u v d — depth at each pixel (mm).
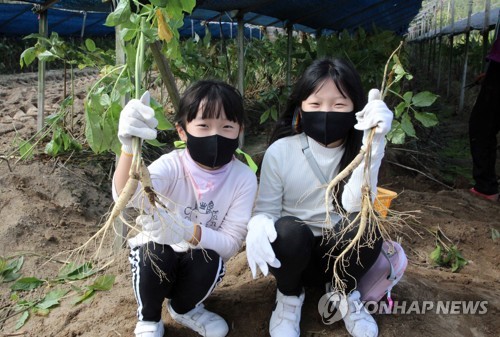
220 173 1998
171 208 2010
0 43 13680
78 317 2357
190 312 2062
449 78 10133
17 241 3146
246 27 12195
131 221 3064
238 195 2025
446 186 4723
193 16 6375
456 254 2982
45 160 4184
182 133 2002
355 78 1946
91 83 9109
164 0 2113
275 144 2117
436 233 3256
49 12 7480
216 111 1859
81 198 3777
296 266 1871
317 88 1931
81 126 5172
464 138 7031
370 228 1872
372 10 8016
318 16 6711
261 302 2244
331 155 2041
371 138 1748
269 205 2080
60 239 3246
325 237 2021
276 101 6578
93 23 10914
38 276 2840
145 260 1880
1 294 2674
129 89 2516
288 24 6176
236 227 2014
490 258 3119
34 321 2412
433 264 2953
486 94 4141
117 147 2596
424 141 6270
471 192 4426
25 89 8703
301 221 1935
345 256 1942
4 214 3395
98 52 4684
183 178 1999
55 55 4309
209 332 2014
